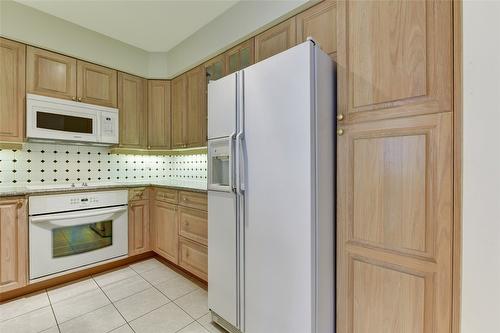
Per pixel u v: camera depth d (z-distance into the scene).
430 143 0.98
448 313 0.94
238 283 1.50
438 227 0.96
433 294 0.98
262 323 1.36
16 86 2.18
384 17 1.10
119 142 2.85
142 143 3.04
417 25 1.01
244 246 1.46
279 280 1.27
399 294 1.06
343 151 1.23
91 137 2.59
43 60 2.32
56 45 2.36
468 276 0.90
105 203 2.46
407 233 1.04
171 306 1.92
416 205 1.01
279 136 1.27
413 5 1.02
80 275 2.38
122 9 2.23
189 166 3.25
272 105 1.30
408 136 1.03
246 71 1.44
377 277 1.12
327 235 1.26
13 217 1.96
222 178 1.70
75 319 1.74
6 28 2.09
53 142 2.55
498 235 0.84
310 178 1.15
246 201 1.44
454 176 0.92
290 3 1.73
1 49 2.10
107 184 2.65
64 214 2.19
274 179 1.29
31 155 2.49
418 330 1.01
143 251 2.77
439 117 0.96
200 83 2.66
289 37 1.79
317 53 1.20
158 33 2.65
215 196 1.65
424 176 0.99
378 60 1.11
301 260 1.18
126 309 1.87
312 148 1.15
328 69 1.27
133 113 2.97
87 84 2.60
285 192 1.25
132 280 2.35
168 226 2.60
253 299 1.41
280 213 1.27
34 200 2.05
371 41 1.13
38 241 2.07
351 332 1.21
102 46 2.67
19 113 2.20
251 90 1.41
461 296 0.91
